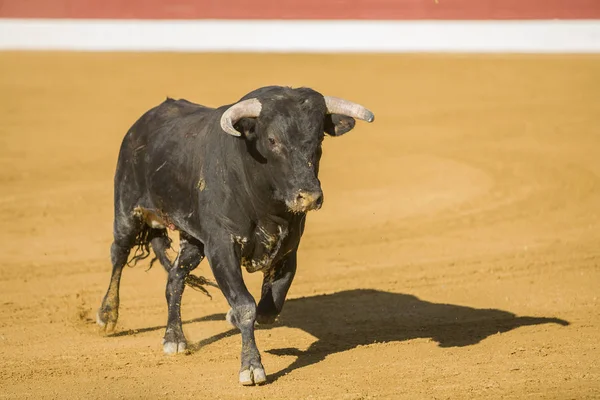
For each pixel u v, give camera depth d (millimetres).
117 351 25078
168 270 27109
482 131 60344
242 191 21797
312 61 90438
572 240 38344
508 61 88375
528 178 48656
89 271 34750
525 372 22203
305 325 27703
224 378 22297
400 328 27141
